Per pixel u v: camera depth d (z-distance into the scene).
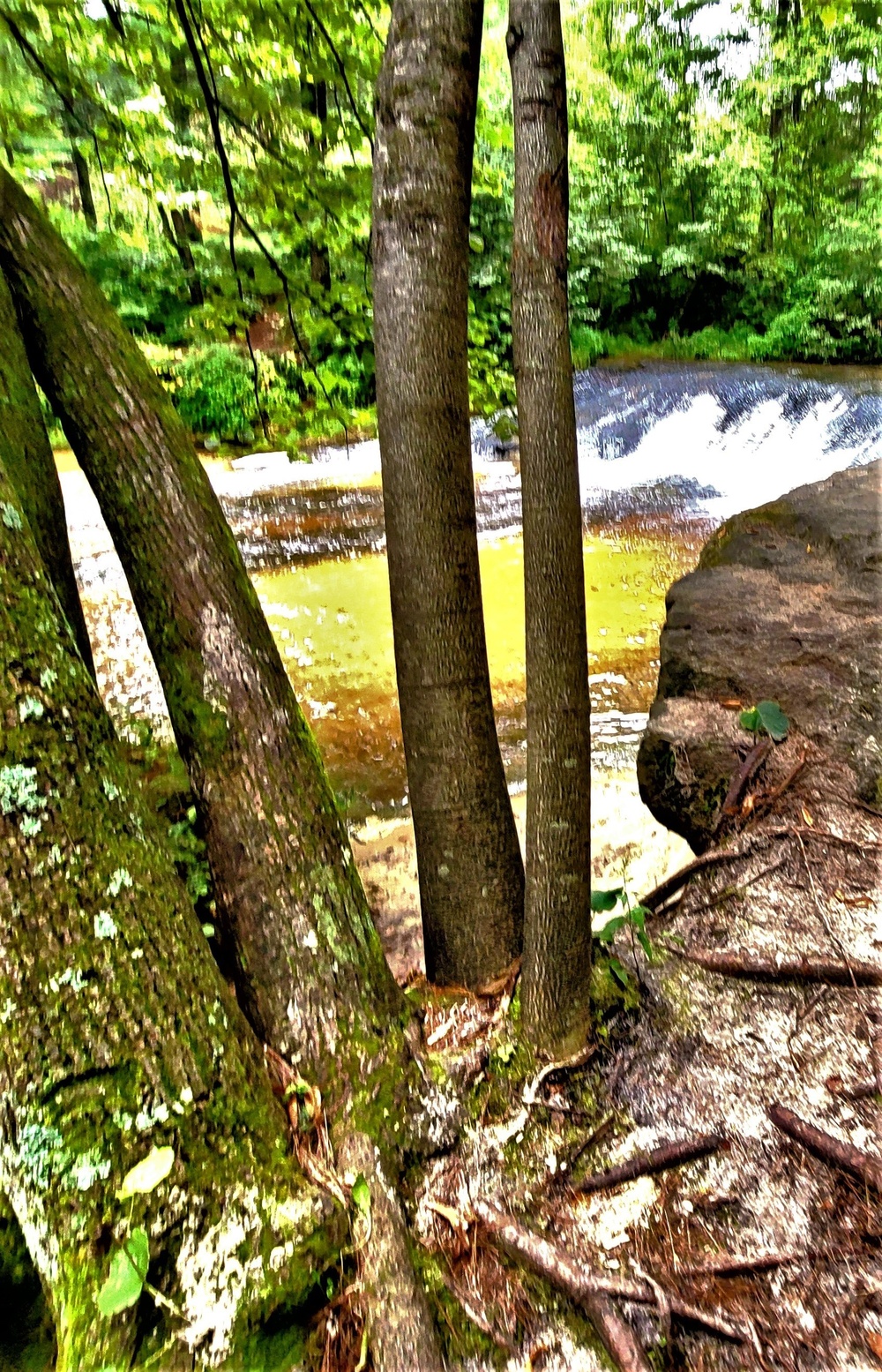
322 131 3.68
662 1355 1.45
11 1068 1.33
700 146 12.88
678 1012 2.17
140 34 3.43
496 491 9.05
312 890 1.92
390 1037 1.94
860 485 4.70
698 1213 1.69
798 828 2.72
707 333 14.27
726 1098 1.93
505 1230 1.64
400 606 2.12
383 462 2.05
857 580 3.87
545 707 1.77
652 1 11.67
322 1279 1.48
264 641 2.03
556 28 1.48
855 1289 1.52
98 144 3.86
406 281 1.89
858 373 11.77
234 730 1.91
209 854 1.93
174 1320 1.34
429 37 1.78
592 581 6.75
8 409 1.77
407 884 3.61
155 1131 1.42
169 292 8.84
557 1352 1.47
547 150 1.49
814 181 12.86
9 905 1.35
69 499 8.73
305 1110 1.75
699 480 9.39
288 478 10.05
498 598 6.35
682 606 3.85
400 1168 1.75
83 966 1.40
